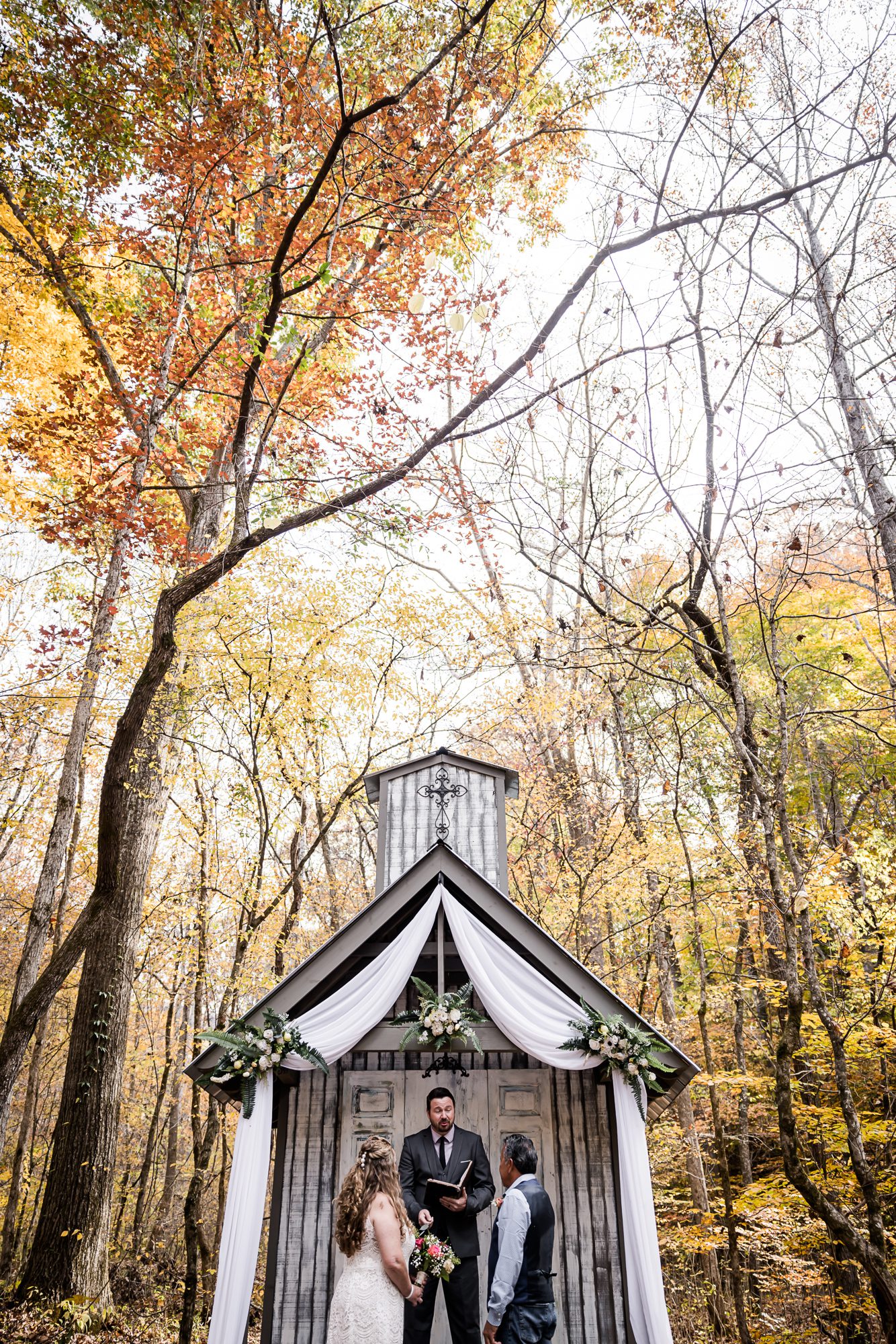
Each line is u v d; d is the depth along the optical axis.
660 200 7.42
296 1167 6.86
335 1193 6.76
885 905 9.34
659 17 8.10
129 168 9.70
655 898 12.53
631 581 14.02
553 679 14.92
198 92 8.48
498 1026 6.66
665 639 12.72
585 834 14.16
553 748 15.12
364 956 7.35
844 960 8.96
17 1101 20.80
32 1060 16.25
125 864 11.30
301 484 10.98
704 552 7.60
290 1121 6.99
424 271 9.75
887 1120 9.21
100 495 10.66
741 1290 9.67
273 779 12.32
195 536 12.95
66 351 12.25
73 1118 10.12
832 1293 11.14
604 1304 6.33
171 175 9.32
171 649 8.91
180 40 8.69
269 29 8.59
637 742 14.16
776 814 8.59
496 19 10.16
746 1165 11.66
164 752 12.10
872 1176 6.35
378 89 9.74
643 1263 5.77
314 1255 6.59
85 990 10.77
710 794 12.94
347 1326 4.44
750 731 7.74
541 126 9.80
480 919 7.04
